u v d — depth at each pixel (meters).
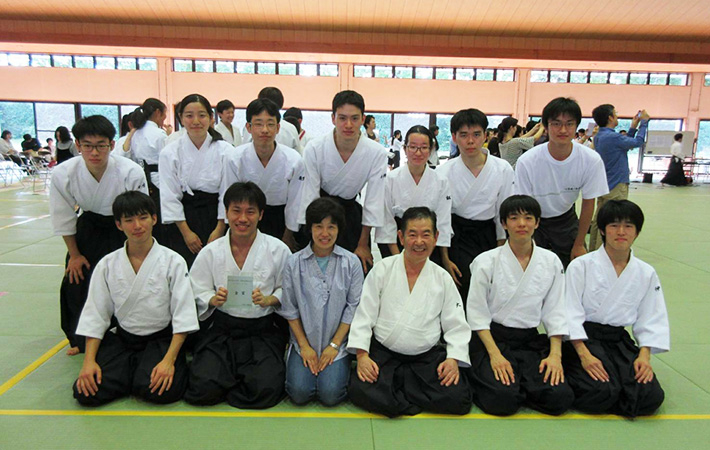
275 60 15.04
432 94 15.73
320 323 2.41
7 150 11.64
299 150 4.30
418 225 2.29
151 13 12.04
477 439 2.06
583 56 13.46
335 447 1.99
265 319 2.52
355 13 11.98
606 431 2.13
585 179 3.11
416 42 13.27
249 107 2.79
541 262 2.43
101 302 2.36
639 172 15.12
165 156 2.96
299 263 2.45
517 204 2.36
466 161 2.94
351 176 2.88
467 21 12.34
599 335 2.44
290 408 2.30
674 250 5.60
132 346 2.43
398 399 2.24
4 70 14.74
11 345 2.89
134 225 2.27
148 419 2.16
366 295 2.42
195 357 2.39
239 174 2.93
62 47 13.54
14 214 7.55
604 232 2.38
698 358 2.84
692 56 13.61
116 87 14.97
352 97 2.65
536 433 2.12
